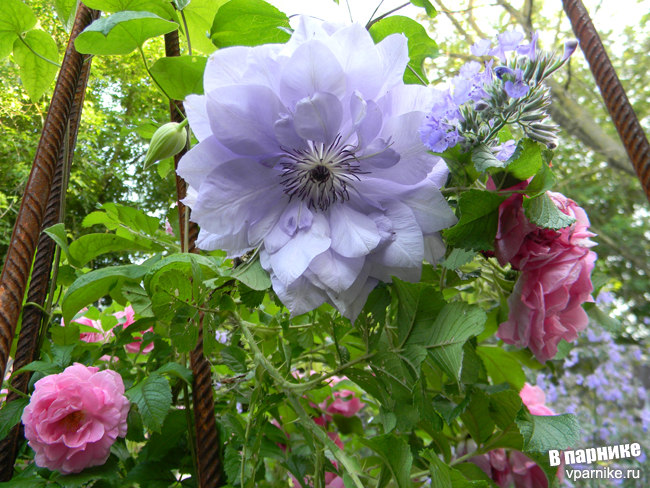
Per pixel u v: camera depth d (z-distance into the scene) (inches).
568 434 9.0
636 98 94.0
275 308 17.1
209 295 10.4
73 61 12.2
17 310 9.8
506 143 10.3
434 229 9.5
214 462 10.5
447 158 9.7
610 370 43.5
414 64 13.8
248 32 13.1
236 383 12.2
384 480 9.6
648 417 39.9
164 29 11.6
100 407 10.9
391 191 9.8
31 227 10.3
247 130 8.9
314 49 8.7
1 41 14.5
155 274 10.1
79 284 11.5
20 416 11.1
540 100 9.1
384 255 9.4
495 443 11.4
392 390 10.1
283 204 9.8
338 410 17.3
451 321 9.3
